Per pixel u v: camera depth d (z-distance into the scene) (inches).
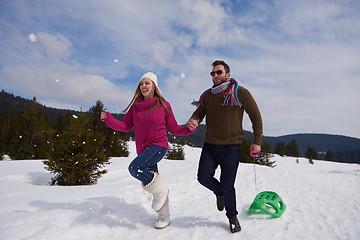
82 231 83.3
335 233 87.2
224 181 88.7
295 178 209.3
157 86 95.2
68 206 113.0
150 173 87.7
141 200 129.0
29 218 92.0
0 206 115.8
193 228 93.0
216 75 92.7
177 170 332.8
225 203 88.4
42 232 76.8
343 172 249.8
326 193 152.6
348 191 157.1
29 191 170.2
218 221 101.6
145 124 90.6
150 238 83.9
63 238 76.0
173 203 135.4
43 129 975.0
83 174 274.1
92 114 820.6
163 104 92.5
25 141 929.5
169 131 95.3
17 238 72.2
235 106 91.0
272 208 120.3
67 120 1418.6
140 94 100.3
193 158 1054.4
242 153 888.9
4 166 377.4
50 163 277.4
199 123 101.4
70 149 286.4
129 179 299.7
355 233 86.7
